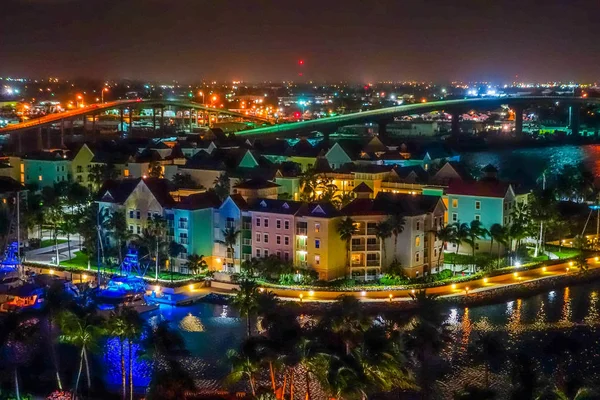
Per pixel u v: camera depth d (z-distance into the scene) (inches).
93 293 5693.9
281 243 6579.7
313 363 3644.2
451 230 6643.7
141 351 4694.9
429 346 4320.9
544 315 5777.6
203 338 5319.9
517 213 7406.5
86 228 7116.1
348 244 6486.2
